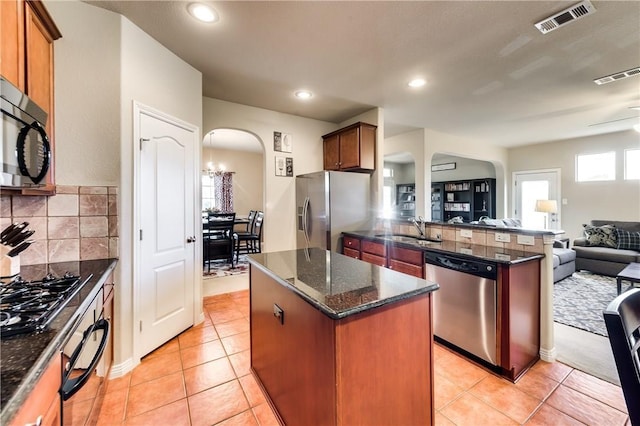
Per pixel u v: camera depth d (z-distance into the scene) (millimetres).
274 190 4059
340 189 3791
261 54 2469
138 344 2096
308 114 4184
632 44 2297
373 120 3926
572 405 1673
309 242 3959
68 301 1125
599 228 4824
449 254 2270
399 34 2166
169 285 2414
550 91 3289
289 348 1454
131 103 2031
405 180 8781
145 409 1648
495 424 1534
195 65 2666
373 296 1164
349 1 1810
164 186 2350
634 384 718
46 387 785
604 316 772
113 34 1931
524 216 6523
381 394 1158
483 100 3568
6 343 810
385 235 3480
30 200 1713
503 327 1921
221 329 2674
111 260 1862
